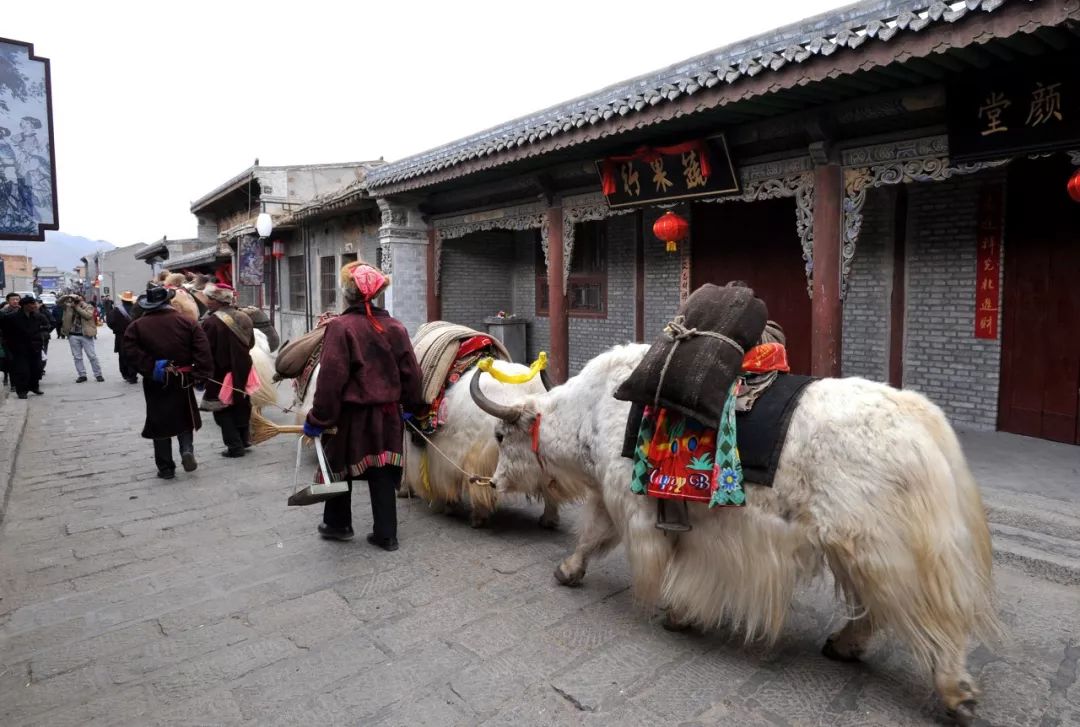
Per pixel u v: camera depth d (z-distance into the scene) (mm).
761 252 8883
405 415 5035
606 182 8016
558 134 7508
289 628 3500
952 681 2525
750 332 2969
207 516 5293
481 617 3596
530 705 2822
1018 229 6629
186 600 3830
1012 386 6773
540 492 4324
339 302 15797
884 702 2797
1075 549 4031
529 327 13008
